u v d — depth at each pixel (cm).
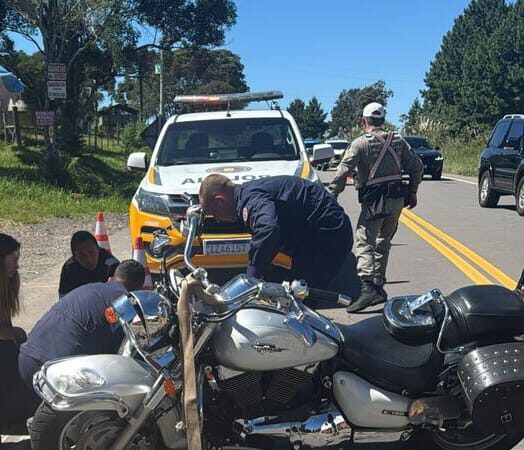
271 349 331
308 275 476
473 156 3909
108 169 2505
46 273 900
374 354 356
